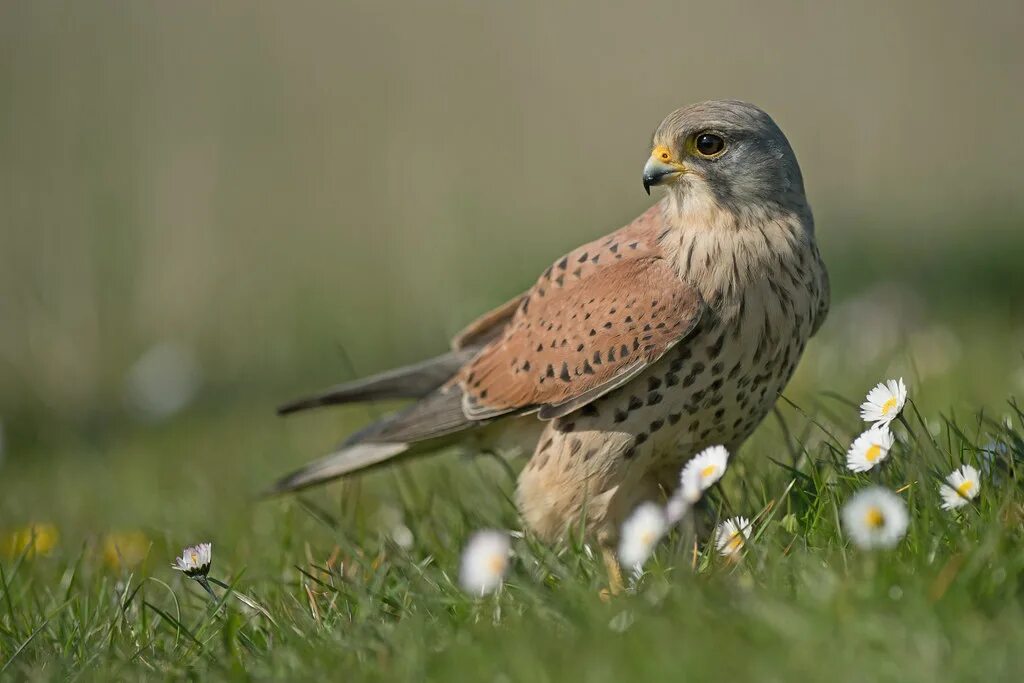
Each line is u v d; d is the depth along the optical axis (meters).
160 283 22.28
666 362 8.41
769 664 5.45
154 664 7.17
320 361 17.83
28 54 31.55
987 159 24.77
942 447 7.98
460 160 27.06
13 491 13.34
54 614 7.95
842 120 27.12
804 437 8.74
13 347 20.16
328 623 7.31
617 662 5.77
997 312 14.03
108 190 25.14
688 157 8.46
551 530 8.77
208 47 32.47
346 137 28.34
